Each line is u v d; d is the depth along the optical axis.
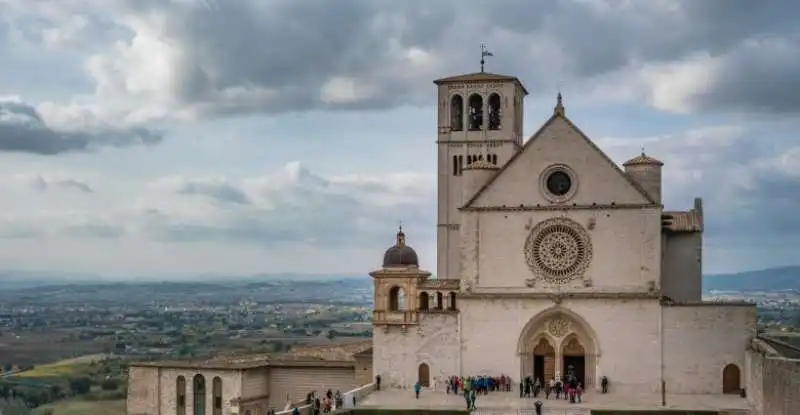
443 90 130.50
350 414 92.94
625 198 106.12
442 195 129.62
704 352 103.44
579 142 107.38
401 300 112.75
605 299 105.62
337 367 118.88
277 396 120.44
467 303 108.62
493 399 100.94
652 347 104.44
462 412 92.31
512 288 108.00
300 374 120.00
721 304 103.25
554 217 107.44
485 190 109.06
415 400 101.38
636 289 105.31
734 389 102.94
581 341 106.81
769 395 80.94
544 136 108.31
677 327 104.12
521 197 108.44
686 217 114.94
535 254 107.81
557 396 101.88
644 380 104.38
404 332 110.06
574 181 107.12
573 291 106.56
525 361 107.44
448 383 107.75
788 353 87.31
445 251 128.88
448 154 129.75
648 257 105.25
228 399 116.81
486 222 108.94
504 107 128.88
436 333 109.31
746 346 102.38
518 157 108.88
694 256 113.38
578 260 106.75
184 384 119.56
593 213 106.62
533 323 107.25
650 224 105.38
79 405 186.38
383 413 93.12
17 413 175.12
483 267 108.75
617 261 105.88
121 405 186.12
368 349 120.62
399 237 115.94
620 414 90.38
